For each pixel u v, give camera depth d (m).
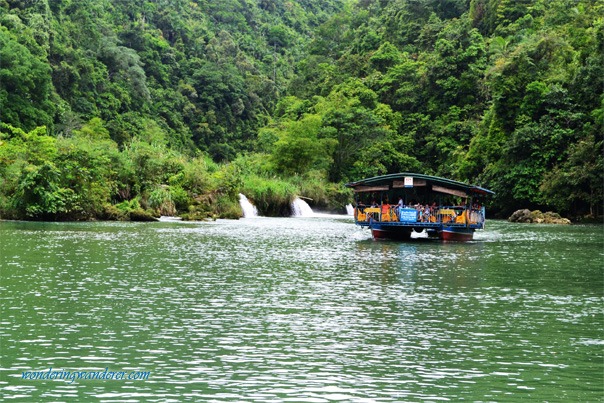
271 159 91.19
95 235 39.50
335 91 113.81
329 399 10.90
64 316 16.70
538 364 13.10
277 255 31.05
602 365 13.05
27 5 116.25
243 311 17.64
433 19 136.25
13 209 52.44
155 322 16.19
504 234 48.75
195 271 25.05
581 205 72.19
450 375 12.30
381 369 12.59
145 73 156.00
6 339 14.38
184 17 199.50
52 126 93.00
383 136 96.94
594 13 86.56
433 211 41.62
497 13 119.56
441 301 19.56
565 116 73.56
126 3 176.88
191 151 143.75
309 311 17.75
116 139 117.88
